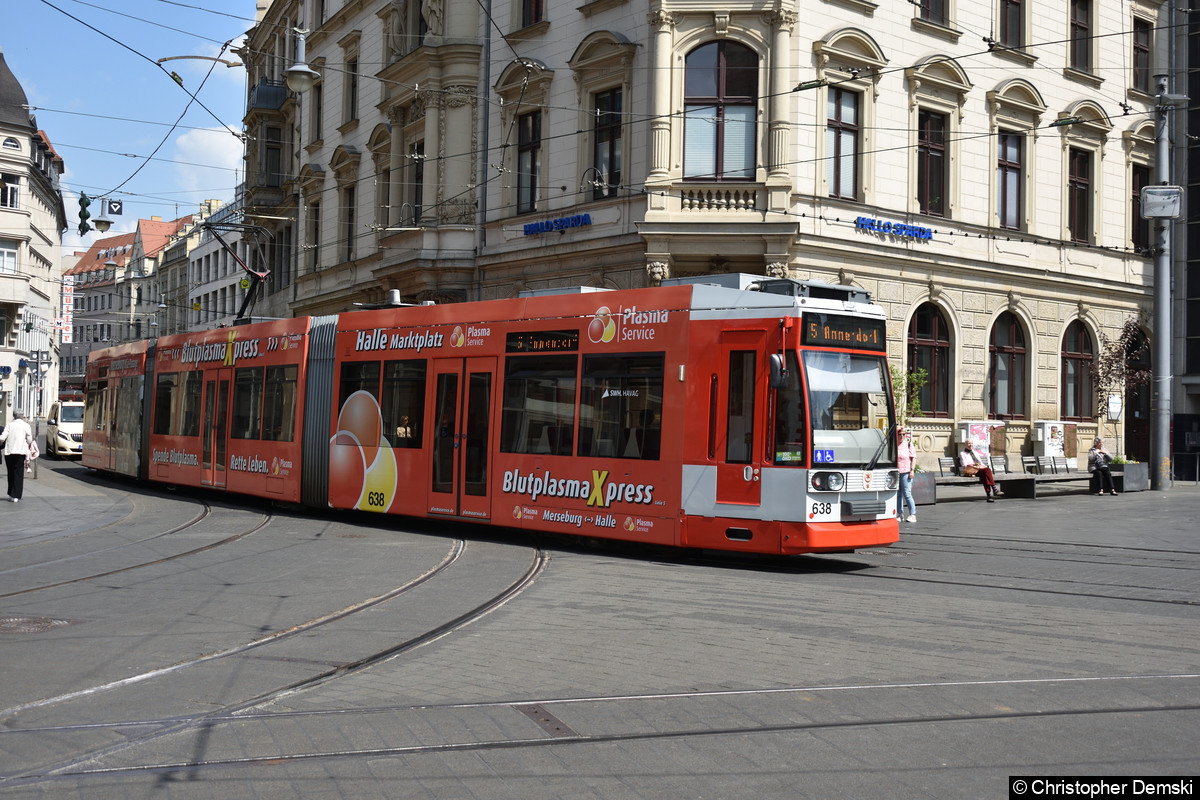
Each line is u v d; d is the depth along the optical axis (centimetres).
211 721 638
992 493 2470
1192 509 2209
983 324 2852
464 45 2900
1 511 1966
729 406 1332
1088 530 1784
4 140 6016
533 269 2759
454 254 2898
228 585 1152
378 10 3444
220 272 6369
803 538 1262
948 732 614
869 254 2553
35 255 6588
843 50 2503
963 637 884
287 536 1617
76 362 10456
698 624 936
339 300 3688
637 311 1433
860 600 1068
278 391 2023
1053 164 3031
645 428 1404
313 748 586
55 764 561
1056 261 3025
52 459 4153
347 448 1834
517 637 880
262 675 754
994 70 2873
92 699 691
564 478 1485
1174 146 3581
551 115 2738
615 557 1407
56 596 1084
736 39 2423
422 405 1703
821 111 2478
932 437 2748
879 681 734
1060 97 3042
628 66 2528
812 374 1289
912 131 2673
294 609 1010
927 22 2688
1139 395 3409
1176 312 3603
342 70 3722
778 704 674
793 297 1295
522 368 1563
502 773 545
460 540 1579
